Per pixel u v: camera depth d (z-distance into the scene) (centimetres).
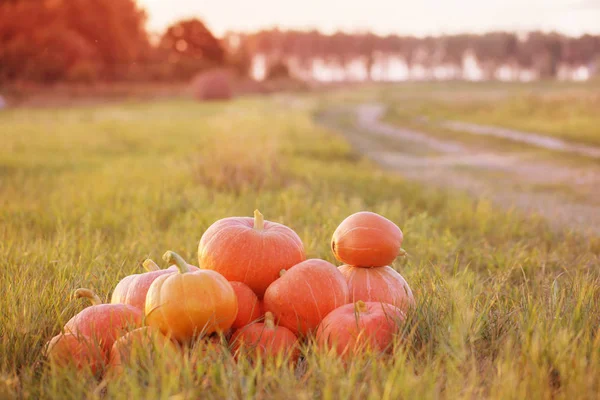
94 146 2012
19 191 978
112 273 461
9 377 292
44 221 705
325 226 613
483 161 1950
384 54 17862
